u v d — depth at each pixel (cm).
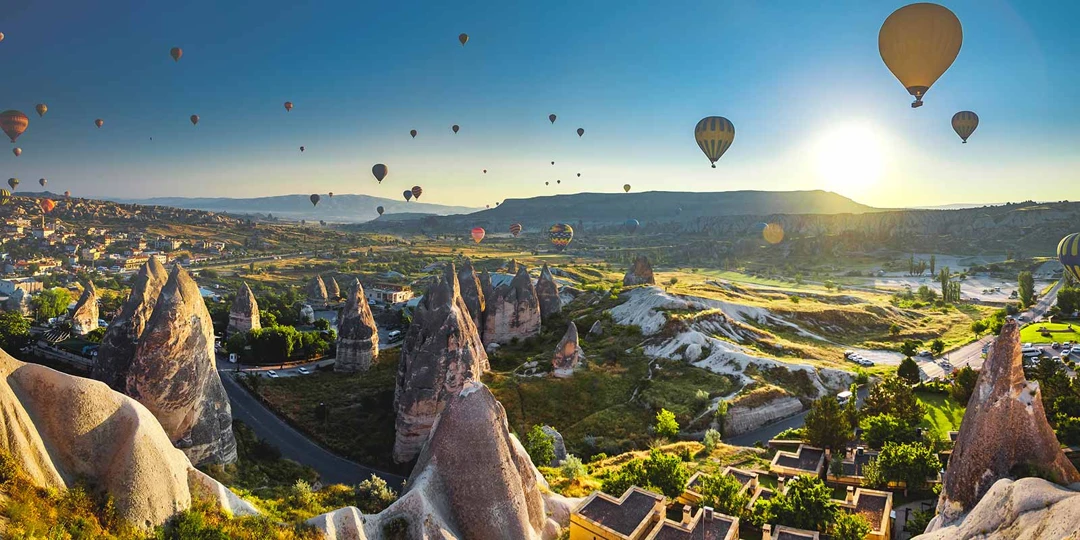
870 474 4588
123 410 2784
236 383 7812
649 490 4044
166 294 4778
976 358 9494
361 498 3994
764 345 9806
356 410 7081
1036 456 3203
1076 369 7350
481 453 3391
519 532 3369
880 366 9269
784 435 6138
